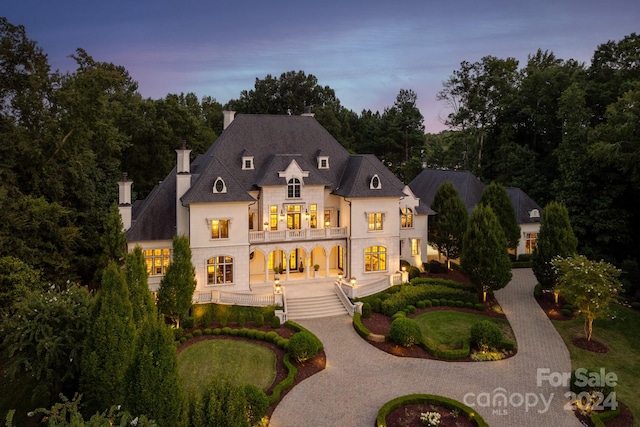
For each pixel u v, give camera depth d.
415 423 23.64
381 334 35.16
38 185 44.25
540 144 75.25
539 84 72.69
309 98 102.69
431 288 43.28
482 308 40.50
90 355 22.00
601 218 49.06
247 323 37.06
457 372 29.88
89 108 44.31
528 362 31.41
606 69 66.25
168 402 18.09
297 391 27.34
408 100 102.69
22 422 26.92
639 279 45.84
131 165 70.00
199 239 40.84
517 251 56.59
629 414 25.52
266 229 45.19
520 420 24.36
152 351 18.30
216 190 41.03
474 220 42.16
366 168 48.31
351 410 25.23
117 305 22.83
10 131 41.66
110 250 38.22
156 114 71.56
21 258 37.00
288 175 45.94
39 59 41.88
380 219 47.72
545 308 41.19
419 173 76.00
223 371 29.80
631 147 46.75
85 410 21.92
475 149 81.69
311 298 41.09
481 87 80.88
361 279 47.03
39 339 24.53
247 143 48.56
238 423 18.22
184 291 34.91
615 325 37.88
